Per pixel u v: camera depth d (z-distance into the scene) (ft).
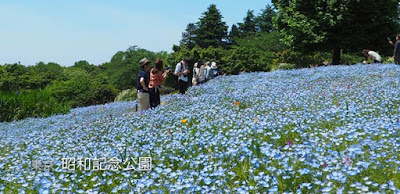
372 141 21.76
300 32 110.42
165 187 18.85
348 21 104.94
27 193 20.57
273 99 41.01
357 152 19.57
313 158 20.42
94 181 21.54
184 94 60.18
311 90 45.70
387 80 47.06
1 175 23.93
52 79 221.87
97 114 63.46
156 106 48.19
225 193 17.58
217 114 34.73
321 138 24.07
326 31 108.37
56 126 51.90
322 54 180.45
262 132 26.40
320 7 107.55
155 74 48.67
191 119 34.58
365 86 44.68
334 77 57.26
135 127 34.42
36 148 30.68
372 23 106.11
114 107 72.23
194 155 23.89
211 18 291.79
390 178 17.80
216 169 20.44
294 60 167.73
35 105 75.61
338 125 27.17
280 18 117.08
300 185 17.52
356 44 108.17
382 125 24.54
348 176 17.80
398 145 20.98
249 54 195.62
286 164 19.21
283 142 25.05
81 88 136.98
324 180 17.94
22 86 204.44
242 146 23.36
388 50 110.42
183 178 19.33
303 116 29.91
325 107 33.71
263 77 71.31
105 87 137.39
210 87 63.93
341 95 39.88
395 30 107.96
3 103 73.31
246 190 17.44
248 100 42.52
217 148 23.84
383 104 32.71
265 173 19.61
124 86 220.64
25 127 57.77
